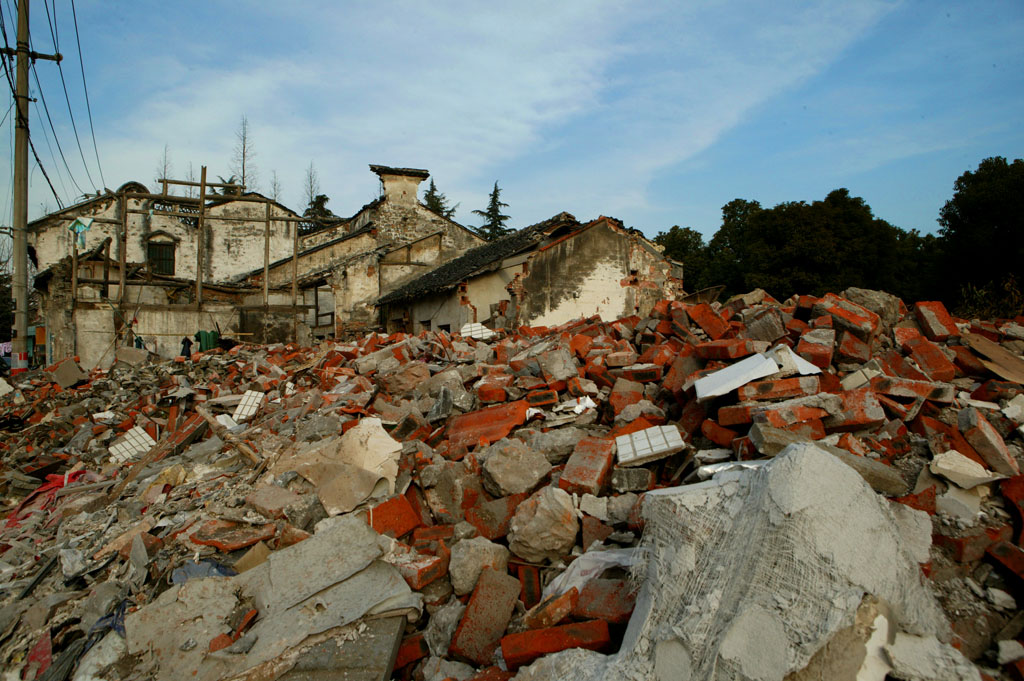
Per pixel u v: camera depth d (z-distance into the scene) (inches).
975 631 108.3
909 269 1085.8
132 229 1012.5
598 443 173.5
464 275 644.1
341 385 331.3
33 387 514.0
